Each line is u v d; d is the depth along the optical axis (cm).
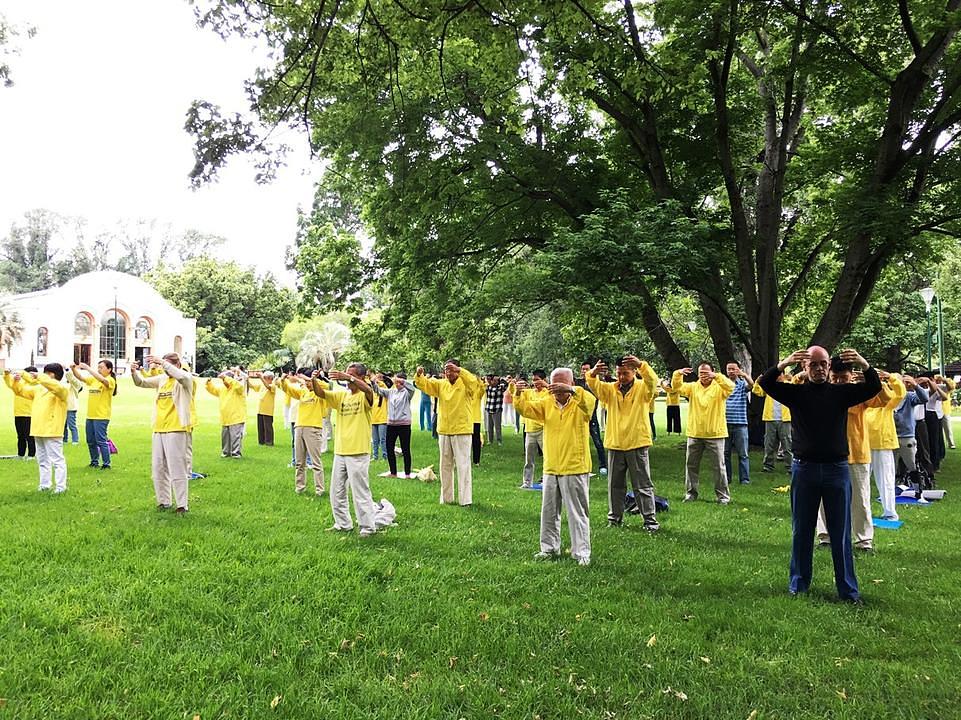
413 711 380
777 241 1834
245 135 805
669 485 1226
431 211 1555
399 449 1672
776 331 1673
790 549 757
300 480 1038
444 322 1769
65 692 393
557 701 396
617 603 558
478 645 468
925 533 846
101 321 6681
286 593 560
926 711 391
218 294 7212
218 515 851
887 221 1377
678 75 1107
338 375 790
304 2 831
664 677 427
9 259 9806
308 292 1936
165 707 377
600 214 1471
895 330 3266
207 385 1473
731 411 1255
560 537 749
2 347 6069
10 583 564
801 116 1891
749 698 406
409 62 1280
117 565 623
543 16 845
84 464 1288
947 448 1862
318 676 421
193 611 516
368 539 755
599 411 1858
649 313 1789
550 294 1474
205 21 793
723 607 553
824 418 588
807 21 1422
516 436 2169
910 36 1409
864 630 513
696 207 1789
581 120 1722
